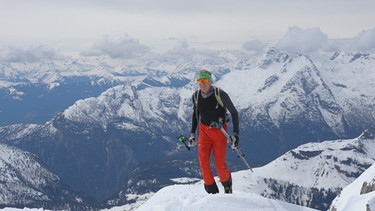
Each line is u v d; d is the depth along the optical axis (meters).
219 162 11.74
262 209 10.80
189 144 12.15
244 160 11.51
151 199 13.94
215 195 11.11
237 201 10.88
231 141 11.15
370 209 18.44
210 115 11.43
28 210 16.83
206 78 11.04
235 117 11.17
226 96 11.20
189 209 10.54
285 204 11.27
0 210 16.95
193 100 11.70
